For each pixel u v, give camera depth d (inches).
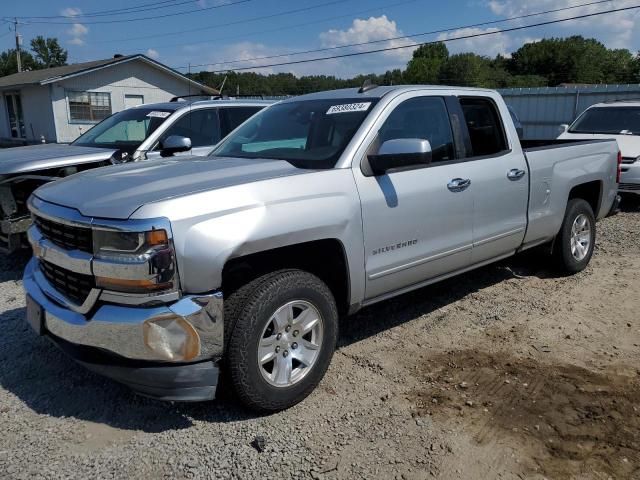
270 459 115.0
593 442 119.4
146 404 135.6
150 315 110.4
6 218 226.1
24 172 226.4
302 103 179.3
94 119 1052.5
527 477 109.5
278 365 128.8
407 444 119.6
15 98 1146.7
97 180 135.3
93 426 127.0
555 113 834.2
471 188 172.4
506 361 156.8
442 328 180.4
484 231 180.5
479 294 211.2
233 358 120.9
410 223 154.7
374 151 149.6
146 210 111.6
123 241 110.9
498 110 191.2
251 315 121.0
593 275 231.9
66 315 121.1
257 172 135.9
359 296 146.7
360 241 142.3
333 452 117.2
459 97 179.8
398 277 155.5
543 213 205.8
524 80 3073.3
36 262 145.6
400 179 152.5
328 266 145.6
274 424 127.1
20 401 137.3
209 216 116.1
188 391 117.6
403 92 163.2
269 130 173.6
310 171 137.9
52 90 994.1
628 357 158.2
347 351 164.2
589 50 3415.4
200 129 291.0
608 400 135.3
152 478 110.0
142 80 1099.9
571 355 160.1
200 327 113.5
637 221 342.3
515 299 205.3
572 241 226.7
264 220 122.2
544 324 182.7
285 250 132.6
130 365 115.9
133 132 284.7
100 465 113.4
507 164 187.2
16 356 161.5
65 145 289.1
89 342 116.9
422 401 136.2
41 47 3166.8
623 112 443.5
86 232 116.6
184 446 119.3
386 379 147.3
